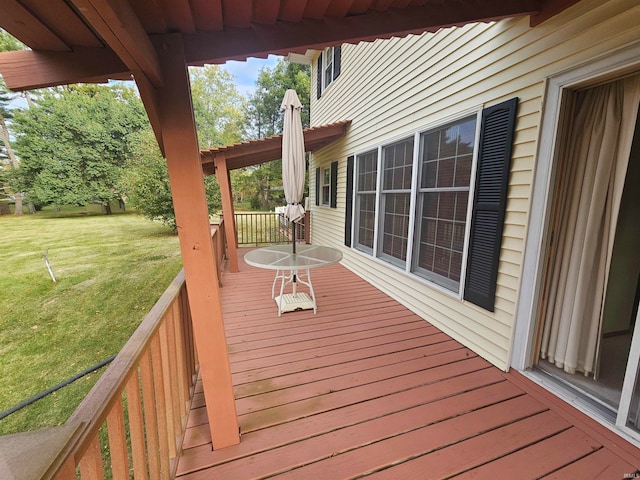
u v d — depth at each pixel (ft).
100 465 2.46
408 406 6.19
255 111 72.69
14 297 19.60
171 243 35.42
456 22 5.75
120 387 2.85
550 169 6.24
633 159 6.88
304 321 10.49
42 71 3.67
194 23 3.89
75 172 52.65
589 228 6.14
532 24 6.41
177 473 4.66
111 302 18.74
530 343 6.86
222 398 5.06
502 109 7.21
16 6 2.63
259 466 4.81
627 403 5.08
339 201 19.40
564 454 5.03
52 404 10.14
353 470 4.75
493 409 6.10
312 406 6.18
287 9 4.20
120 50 2.81
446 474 4.67
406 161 11.91
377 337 9.32
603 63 5.24
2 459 1.64
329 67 21.65
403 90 11.72
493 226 7.56
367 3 4.76
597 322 6.36
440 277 10.00
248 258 11.18
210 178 40.09
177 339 5.56
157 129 4.79
